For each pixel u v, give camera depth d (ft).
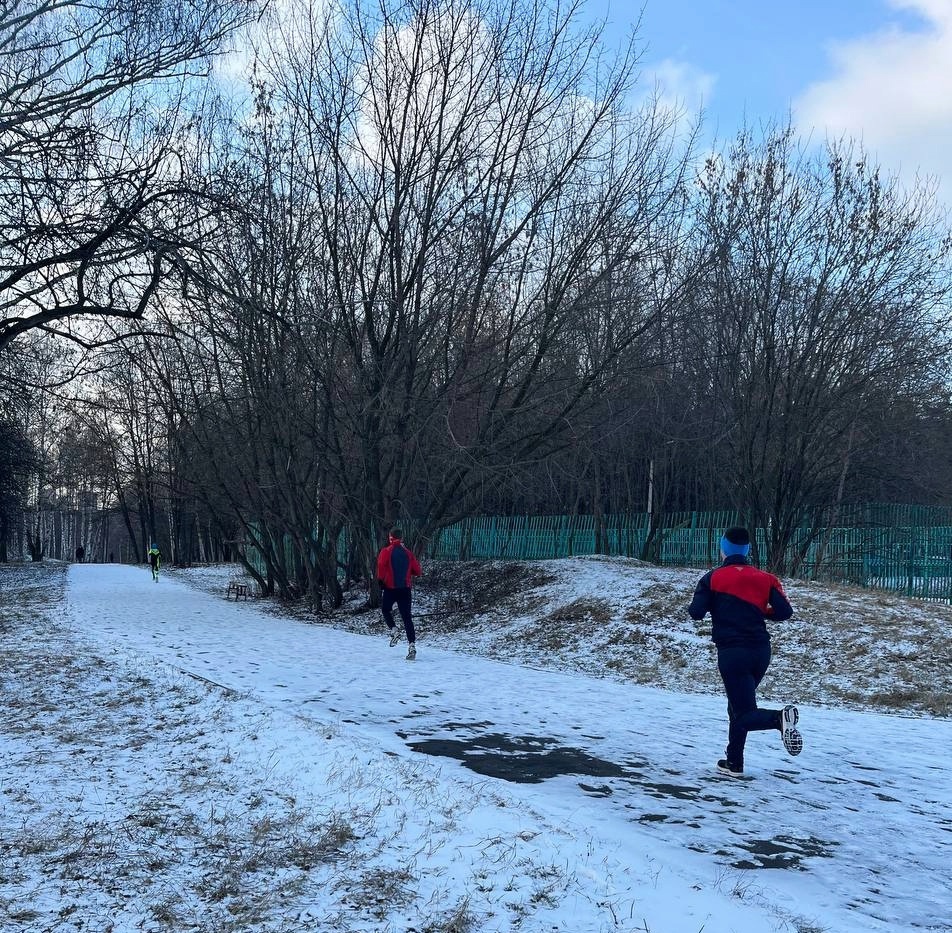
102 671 37.55
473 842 16.31
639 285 67.72
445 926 12.84
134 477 136.87
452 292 66.95
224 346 71.05
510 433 71.00
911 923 13.73
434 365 69.87
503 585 74.64
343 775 21.04
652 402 79.36
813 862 16.46
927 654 41.42
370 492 71.46
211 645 48.39
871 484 93.76
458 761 23.15
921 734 29.35
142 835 17.02
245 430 86.99
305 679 36.35
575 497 110.52
